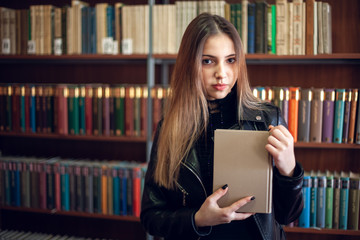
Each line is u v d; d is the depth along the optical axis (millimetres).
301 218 1900
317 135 1877
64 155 2533
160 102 2014
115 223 2523
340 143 1857
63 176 2172
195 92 1079
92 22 2059
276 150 923
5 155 2543
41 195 2207
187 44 1073
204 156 1117
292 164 954
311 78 2191
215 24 1042
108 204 2115
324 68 2174
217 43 1021
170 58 2043
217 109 1155
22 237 2268
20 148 2576
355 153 2191
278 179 981
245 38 1888
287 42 1865
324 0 2125
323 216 1891
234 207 935
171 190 1118
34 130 2203
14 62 2449
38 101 2184
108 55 2031
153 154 1212
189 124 1105
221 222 954
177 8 1957
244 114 1107
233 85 1110
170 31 1974
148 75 2008
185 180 1088
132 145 2457
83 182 2148
